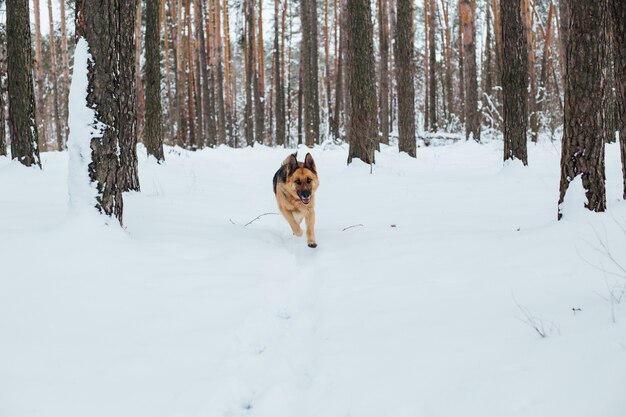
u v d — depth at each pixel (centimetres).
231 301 399
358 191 960
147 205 743
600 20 473
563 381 234
